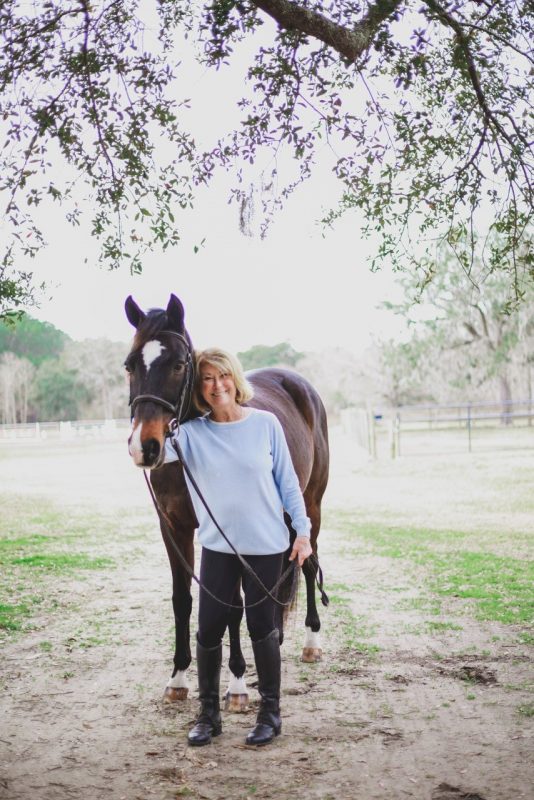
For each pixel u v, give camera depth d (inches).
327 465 191.5
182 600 139.6
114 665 165.6
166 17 170.9
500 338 1251.8
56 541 346.3
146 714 135.7
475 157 172.6
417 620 200.1
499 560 279.1
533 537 326.3
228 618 129.2
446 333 1305.4
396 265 183.5
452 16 163.3
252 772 110.8
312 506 185.3
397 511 424.8
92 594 239.1
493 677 151.4
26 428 1771.7
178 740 123.6
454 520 382.6
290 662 166.4
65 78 163.2
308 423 183.9
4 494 549.6
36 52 157.9
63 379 2561.5
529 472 560.7
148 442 118.3
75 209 169.6
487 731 124.2
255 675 158.9
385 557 295.4
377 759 114.7
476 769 110.2
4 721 132.7
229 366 121.3
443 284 1222.3
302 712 135.3
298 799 102.0
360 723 129.4
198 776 109.7
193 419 126.3
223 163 177.0
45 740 124.1
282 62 167.5
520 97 169.8
